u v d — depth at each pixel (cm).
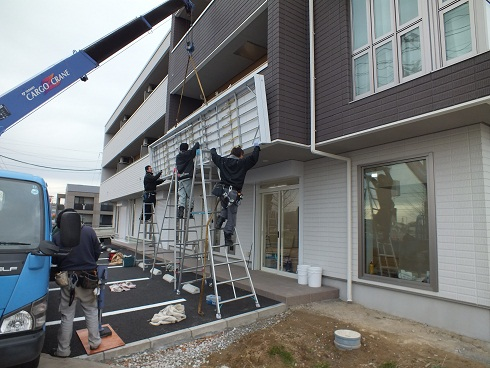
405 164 580
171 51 1273
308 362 387
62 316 370
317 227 722
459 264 486
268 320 525
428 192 531
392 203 595
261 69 679
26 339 283
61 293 370
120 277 805
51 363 349
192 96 1265
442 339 454
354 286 630
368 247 627
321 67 646
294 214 805
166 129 1243
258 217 910
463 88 431
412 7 530
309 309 575
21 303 288
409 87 493
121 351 393
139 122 1719
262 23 769
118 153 2188
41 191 368
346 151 669
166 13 668
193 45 964
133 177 1662
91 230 393
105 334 423
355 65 608
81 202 4938
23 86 491
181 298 609
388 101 519
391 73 550
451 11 478
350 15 624
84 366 350
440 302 503
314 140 628
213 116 759
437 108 455
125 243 1794
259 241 903
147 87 1830
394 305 561
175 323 477
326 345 429
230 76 1077
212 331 470
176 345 426
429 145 539
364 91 588
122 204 2195
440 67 478
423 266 538
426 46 497
